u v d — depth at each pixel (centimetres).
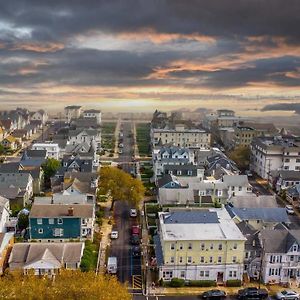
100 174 12144
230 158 18250
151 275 8200
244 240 8000
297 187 13038
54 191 12294
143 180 15212
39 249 8062
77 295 5941
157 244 8744
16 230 10044
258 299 7494
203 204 11812
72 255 8056
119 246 9450
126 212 11625
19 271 7206
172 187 12494
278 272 8075
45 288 6131
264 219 9912
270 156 16012
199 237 8044
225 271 8056
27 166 14388
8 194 11719
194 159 17212
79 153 16650
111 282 6350
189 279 8012
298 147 16012
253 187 14912
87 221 9575
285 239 8206
